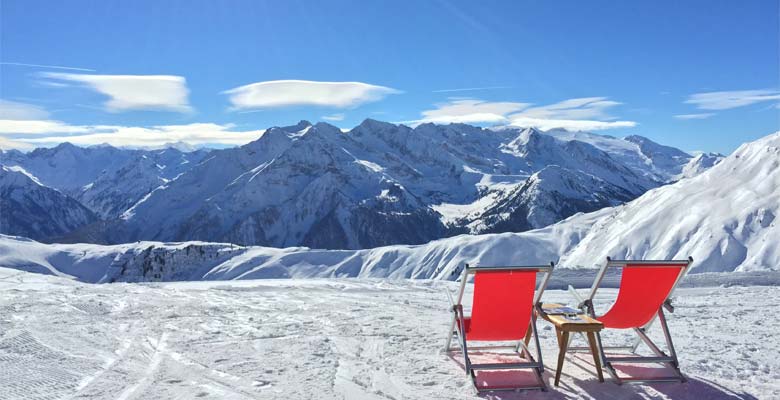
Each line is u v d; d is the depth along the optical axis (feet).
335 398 16.92
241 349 23.06
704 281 49.65
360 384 18.31
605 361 18.26
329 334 25.99
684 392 17.35
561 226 507.71
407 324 28.55
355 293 44.21
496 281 17.80
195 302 36.81
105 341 24.66
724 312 32.76
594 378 18.75
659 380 18.25
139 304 35.47
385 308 34.63
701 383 18.17
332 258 531.50
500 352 21.71
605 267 18.03
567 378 18.80
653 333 26.55
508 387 17.57
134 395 17.15
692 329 27.53
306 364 20.67
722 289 45.14
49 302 35.55
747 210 269.85
